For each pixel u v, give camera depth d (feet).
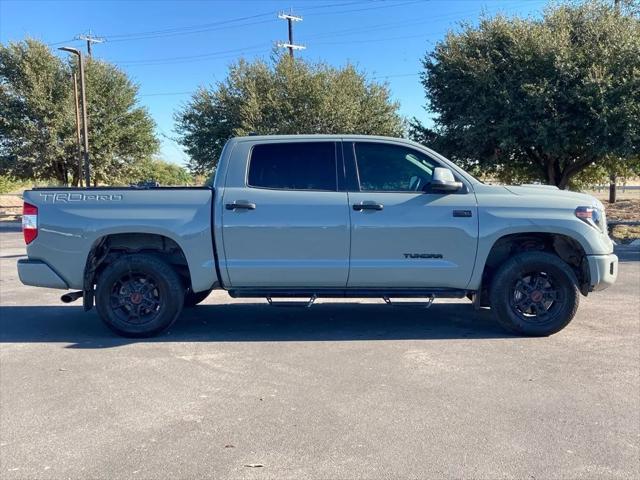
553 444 11.75
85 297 20.13
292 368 16.63
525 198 19.39
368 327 21.43
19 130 92.43
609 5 60.03
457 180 19.58
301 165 19.75
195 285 19.57
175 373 16.30
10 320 23.11
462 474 10.59
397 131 90.94
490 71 58.39
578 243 19.29
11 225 81.66
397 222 19.11
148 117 104.68
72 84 94.68
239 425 12.80
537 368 16.38
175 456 11.41
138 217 19.30
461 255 19.20
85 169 87.15
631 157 57.72
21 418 13.30
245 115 82.48
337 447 11.70
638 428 12.48
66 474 10.75
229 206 19.26
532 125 56.13
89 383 15.55
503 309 19.45
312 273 19.34
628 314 22.84
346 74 88.94
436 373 16.05
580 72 54.85
